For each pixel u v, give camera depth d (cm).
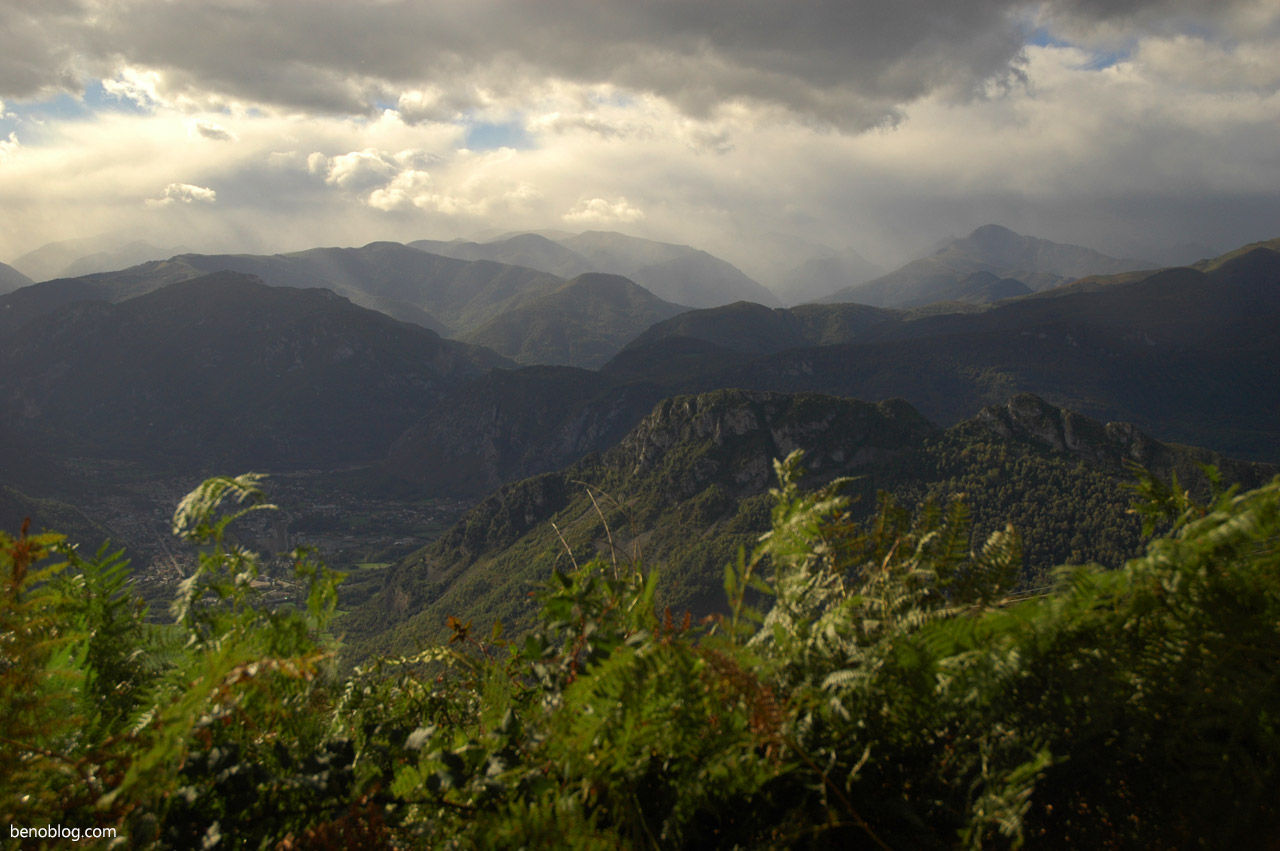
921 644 177
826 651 205
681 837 173
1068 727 170
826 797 179
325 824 183
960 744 182
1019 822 142
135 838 165
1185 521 206
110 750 191
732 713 175
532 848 155
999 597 201
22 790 174
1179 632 167
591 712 174
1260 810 151
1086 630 177
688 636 214
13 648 197
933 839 171
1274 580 165
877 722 185
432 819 189
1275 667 157
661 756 187
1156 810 164
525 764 194
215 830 177
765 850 163
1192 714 162
